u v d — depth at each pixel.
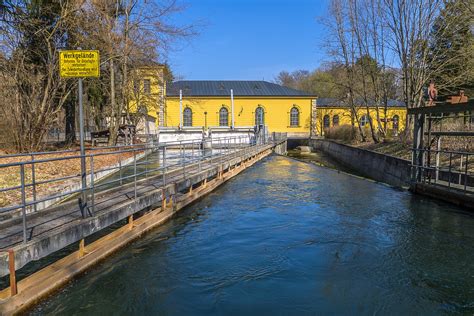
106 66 26.28
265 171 21.41
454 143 17.30
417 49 24.16
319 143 46.22
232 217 10.23
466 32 23.92
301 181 17.17
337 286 5.90
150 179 11.52
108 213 7.01
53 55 20.08
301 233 8.72
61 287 5.66
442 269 6.58
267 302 5.38
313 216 10.33
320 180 17.48
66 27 20.34
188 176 12.27
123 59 23.09
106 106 34.34
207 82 56.84
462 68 24.55
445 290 5.79
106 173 16.05
